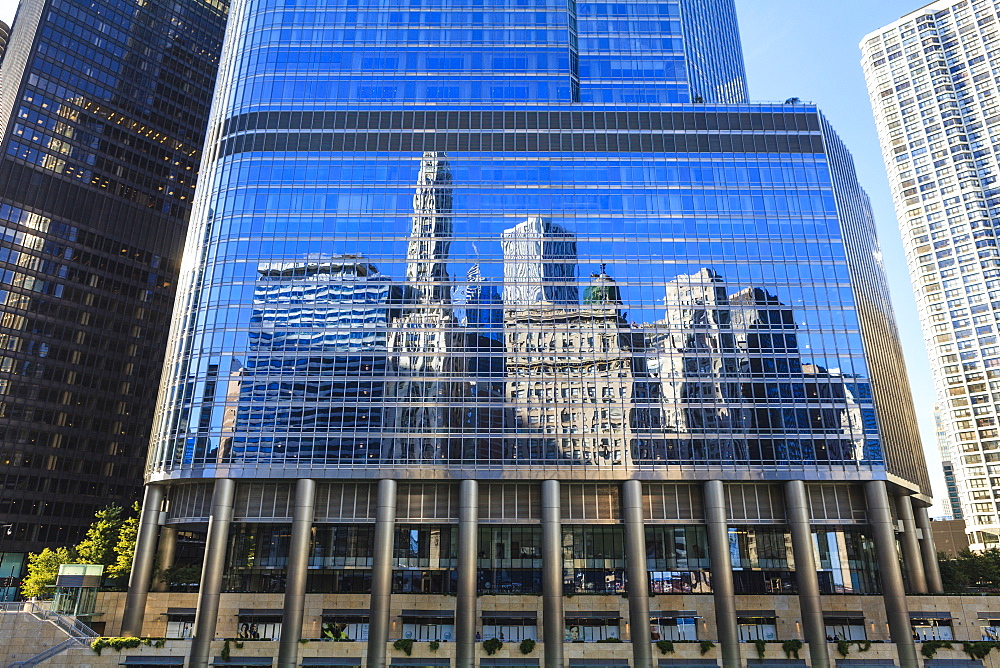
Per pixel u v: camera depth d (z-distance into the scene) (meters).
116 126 148.38
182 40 165.75
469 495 71.50
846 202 90.19
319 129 89.44
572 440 73.88
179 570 76.56
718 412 75.12
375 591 68.06
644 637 66.62
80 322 133.12
